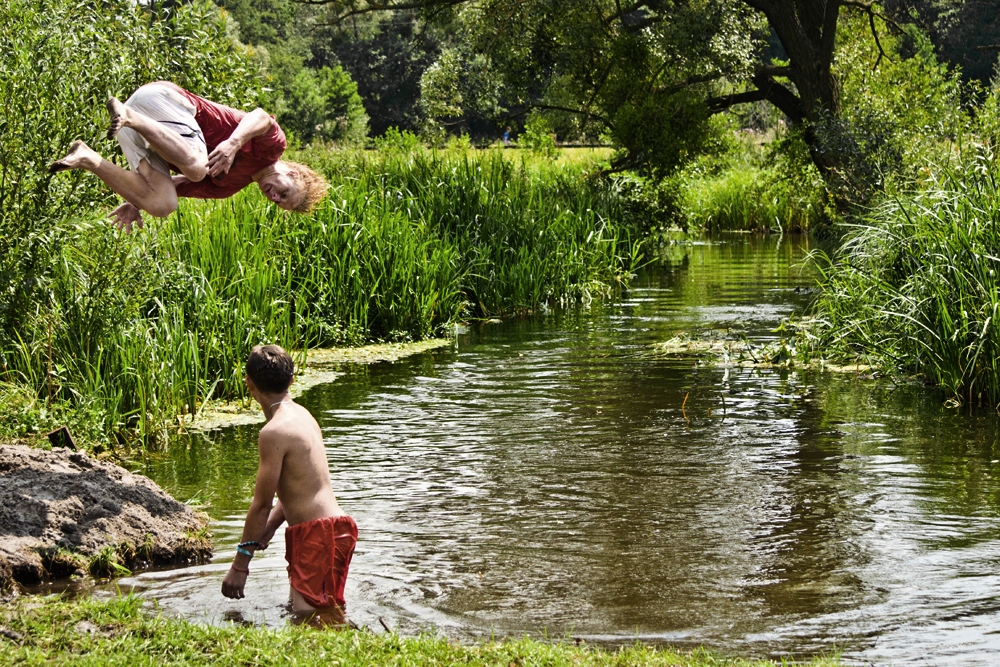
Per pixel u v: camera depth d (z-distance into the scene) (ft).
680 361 36.91
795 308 47.70
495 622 14.97
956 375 30.09
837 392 31.53
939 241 32.01
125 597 15.20
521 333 43.78
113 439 26.04
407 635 14.44
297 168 17.15
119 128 14.17
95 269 27.61
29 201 25.77
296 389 32.63
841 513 20.06
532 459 24.29
